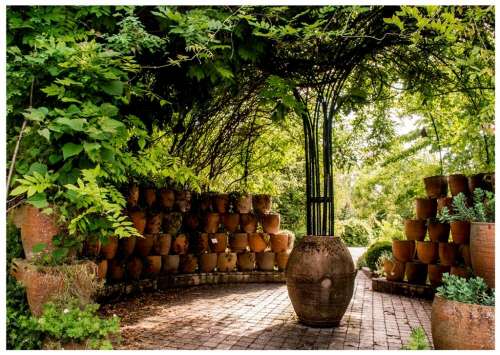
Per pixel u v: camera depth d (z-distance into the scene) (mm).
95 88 3021
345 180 14461
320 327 4316
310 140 4734
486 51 3428
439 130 7203
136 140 4301
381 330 4254
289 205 12594
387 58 5234
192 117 6027
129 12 3252
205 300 5664
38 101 3164
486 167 5355
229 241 7312
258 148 7883
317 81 4652
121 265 5660
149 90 4102
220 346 3715
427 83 5270
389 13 4031
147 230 6258
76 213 3240
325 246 4293
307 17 3965
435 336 2932
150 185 6402
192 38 3301
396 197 9945
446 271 5766
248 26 3791
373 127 6965
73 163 3057
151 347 3639
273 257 7277
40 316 3078
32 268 3146
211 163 7137
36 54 2951
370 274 7672
